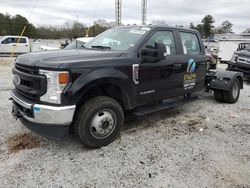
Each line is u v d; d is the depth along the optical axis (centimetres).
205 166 363
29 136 443
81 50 463
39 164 359
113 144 425
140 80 452
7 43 2395
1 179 324
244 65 1082
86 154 391
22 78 393
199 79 611
